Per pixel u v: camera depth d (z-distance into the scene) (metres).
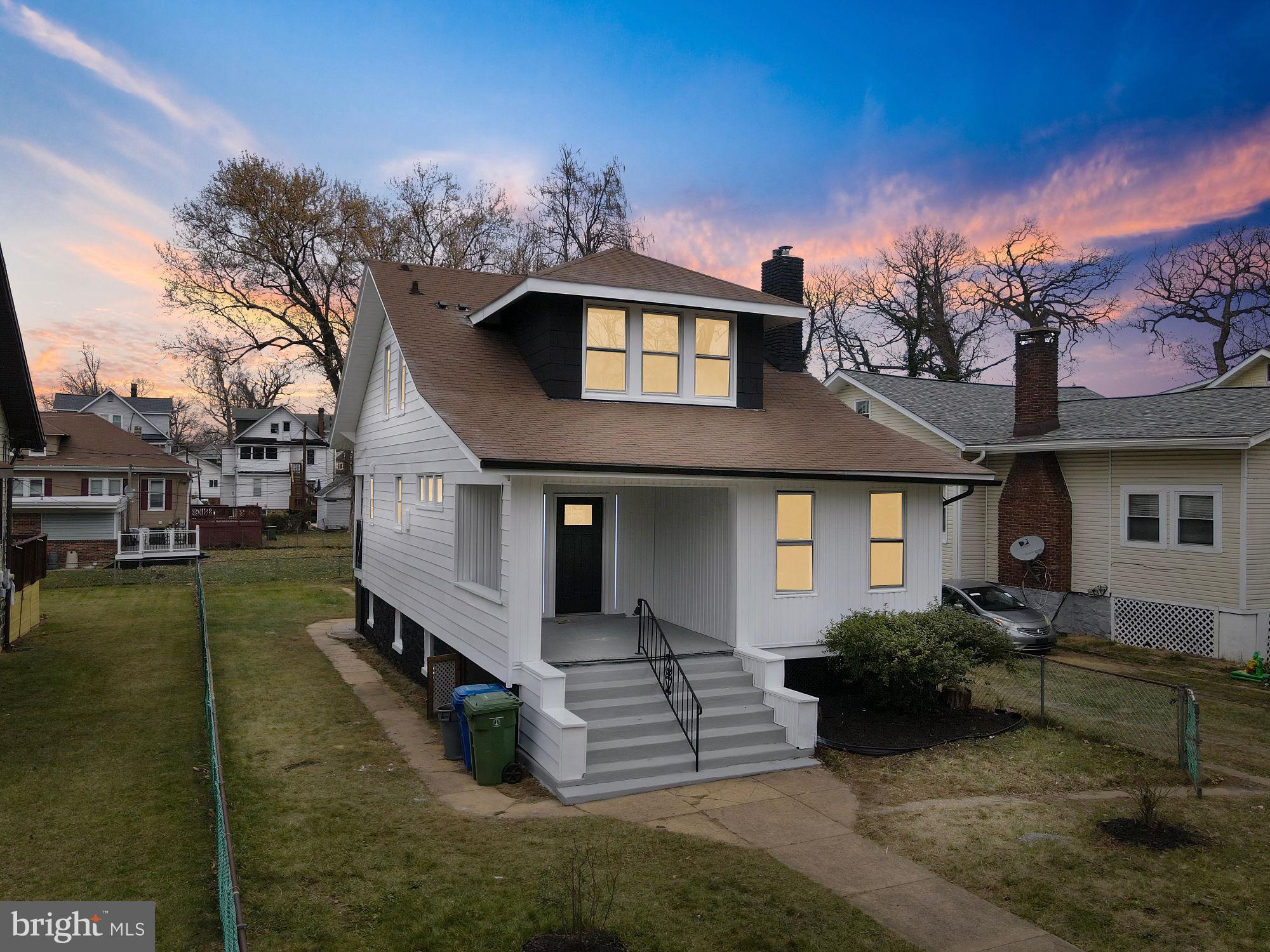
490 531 12.88
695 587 13.65
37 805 9.12
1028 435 20.88
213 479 70.31
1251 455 16.91
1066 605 20.17
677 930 6.50
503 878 7.34
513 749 10.16
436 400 12.34
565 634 13.27
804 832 8.49
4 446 17.23
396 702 14.23
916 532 13.98
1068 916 6.80
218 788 7.19
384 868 7.55
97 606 24.09
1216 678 15.75
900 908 6.92
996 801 9.36
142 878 7.41
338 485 54.19
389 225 39.84
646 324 14.43
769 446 13.14
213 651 18.19
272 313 39.81
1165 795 9.42
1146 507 18.73
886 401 24.45
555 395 13.52
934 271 46.44
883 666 11.66
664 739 10.55
